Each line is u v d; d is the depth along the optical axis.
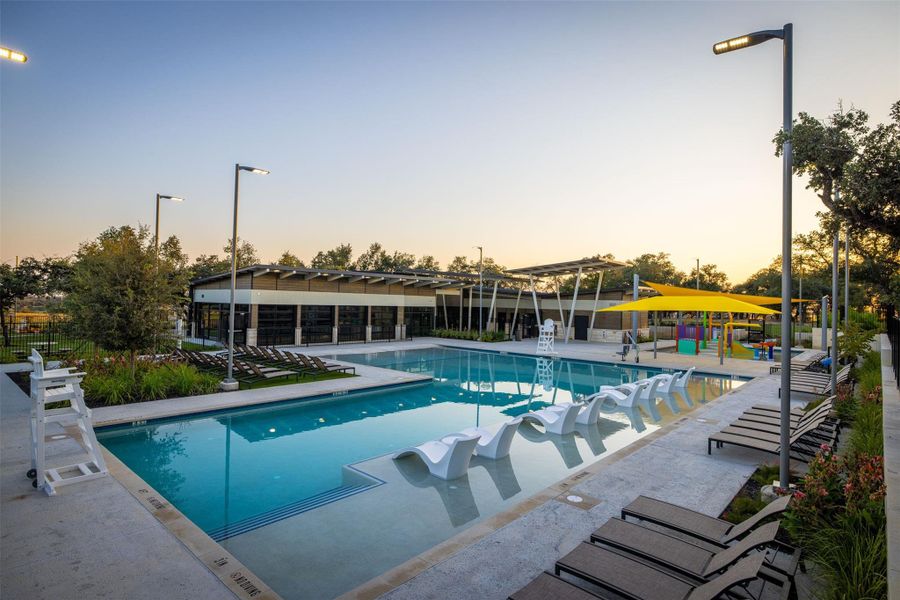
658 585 3.82
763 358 24.88
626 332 30.12
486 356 26.20
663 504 5.41
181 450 9.61
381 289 32.44
